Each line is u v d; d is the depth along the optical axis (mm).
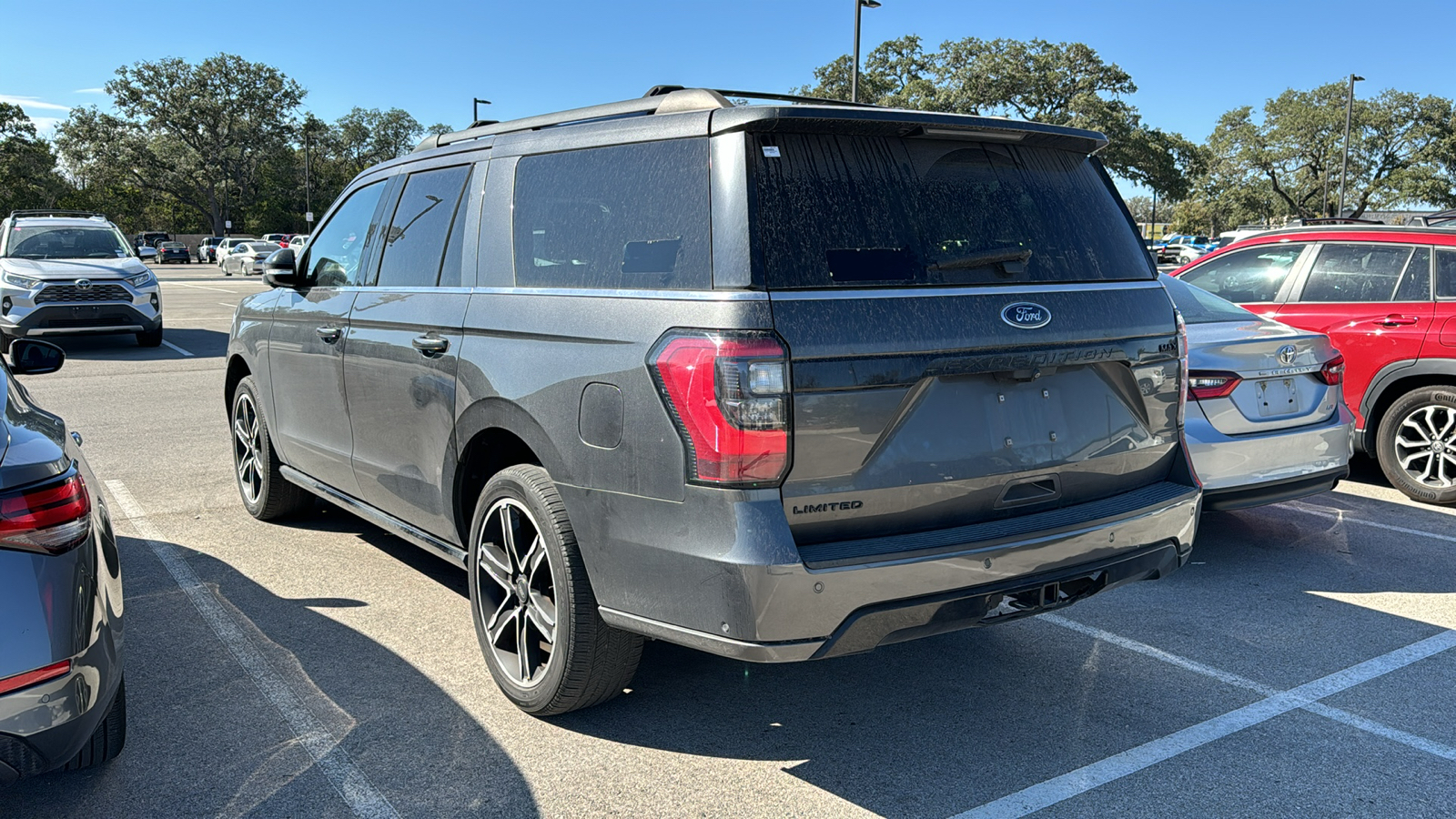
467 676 3635
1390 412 6316
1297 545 5359
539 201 3373
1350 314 6445
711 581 2594
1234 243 7230
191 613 4215
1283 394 4934
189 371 12023
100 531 2725
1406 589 4656
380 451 4121
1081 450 3053
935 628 2736
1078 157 3328
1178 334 3359
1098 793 2889
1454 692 3566
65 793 2838
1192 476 3381
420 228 4016
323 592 4473
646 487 2736
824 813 2779
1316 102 65625
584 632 3039
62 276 13625
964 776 2980
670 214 2836
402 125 108750
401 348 3852
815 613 2561
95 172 86125
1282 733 3252
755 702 3482
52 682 2387
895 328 2664
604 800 2836
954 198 2928
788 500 2574
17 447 2484
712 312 2602
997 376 2863
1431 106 62469
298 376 4801
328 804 2793
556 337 3070
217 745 3119
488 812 2766
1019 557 2795
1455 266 6102
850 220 2734
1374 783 2949
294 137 93312
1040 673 3730
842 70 53750
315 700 3436
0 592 2334
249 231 92875
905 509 2730
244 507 5906
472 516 3678
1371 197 64062
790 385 2533
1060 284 3035
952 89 53656
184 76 87938
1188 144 56312
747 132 2717
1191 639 4066
